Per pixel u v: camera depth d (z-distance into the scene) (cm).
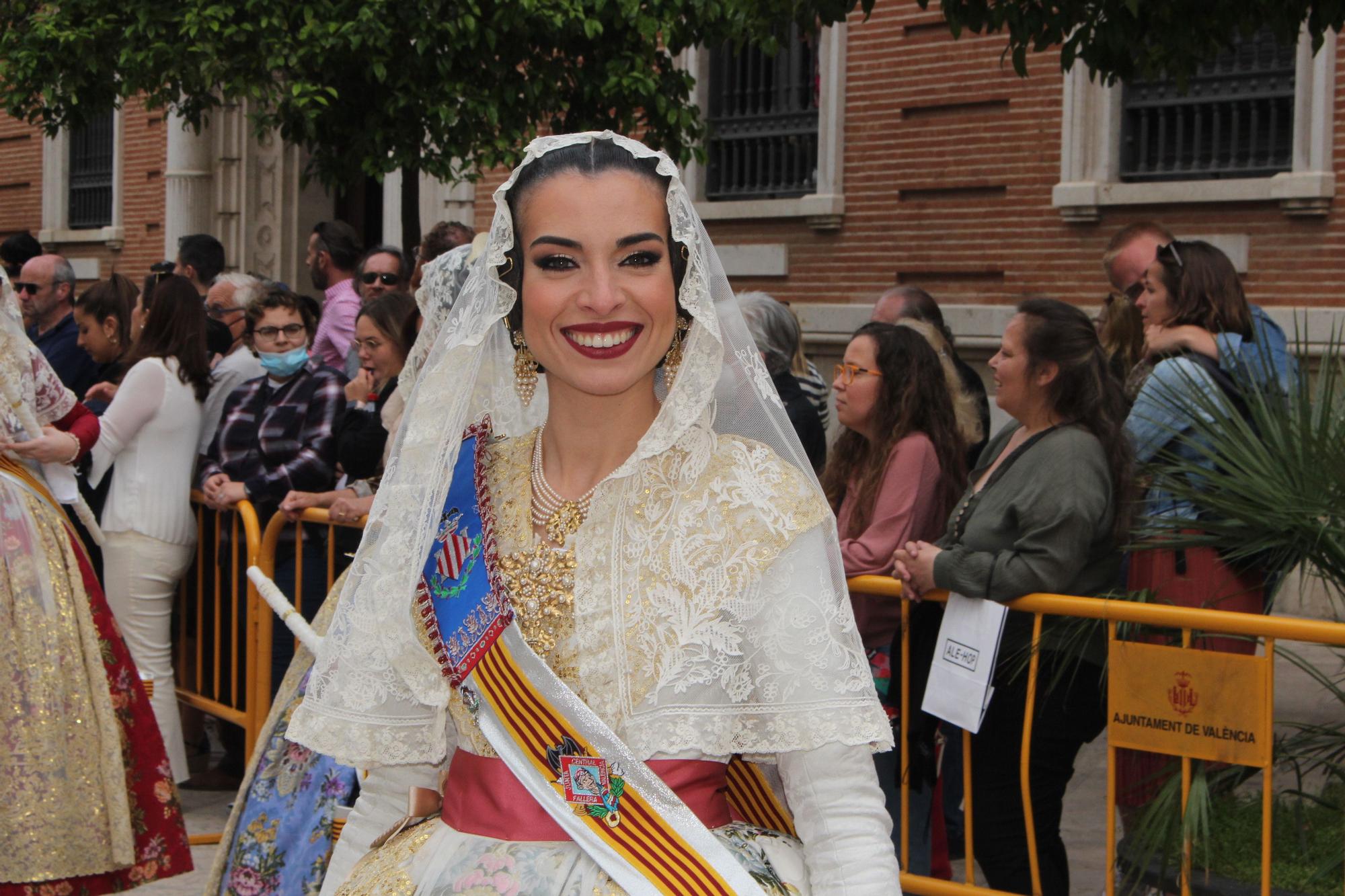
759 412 180
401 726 187
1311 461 317
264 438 523
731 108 1062
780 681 169
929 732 354
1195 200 827
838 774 170
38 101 827
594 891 167
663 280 177
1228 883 294
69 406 431
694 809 172
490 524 182
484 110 726
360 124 767
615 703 171
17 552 394
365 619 188
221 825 505
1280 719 321
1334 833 300
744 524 171
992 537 338
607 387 176
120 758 401
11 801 382
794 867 176
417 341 296
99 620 412
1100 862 462
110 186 1548
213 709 536
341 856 202
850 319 975
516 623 175
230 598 538
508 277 185
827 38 977
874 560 373
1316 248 789
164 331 535
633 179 177
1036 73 893
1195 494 328
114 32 774
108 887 403
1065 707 337
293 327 533
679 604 171
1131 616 308
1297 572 365
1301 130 788
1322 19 465
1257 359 406
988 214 921
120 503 522
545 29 735
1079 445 337
